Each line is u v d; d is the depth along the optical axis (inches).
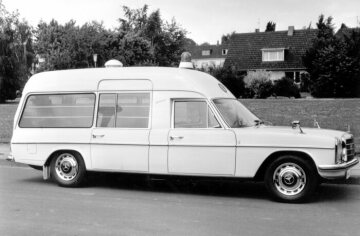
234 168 316.5
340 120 531.2
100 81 357.1
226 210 287.7
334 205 301.7
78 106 362.0
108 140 347.6
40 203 307.3
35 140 370.0
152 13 2260.1
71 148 359.6
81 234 233.3
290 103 550.6
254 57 2048.5
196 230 240.4
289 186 308.5
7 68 1160.8
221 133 318.3
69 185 364.8
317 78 1332.4
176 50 2365.9
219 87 355.3
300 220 262.7
